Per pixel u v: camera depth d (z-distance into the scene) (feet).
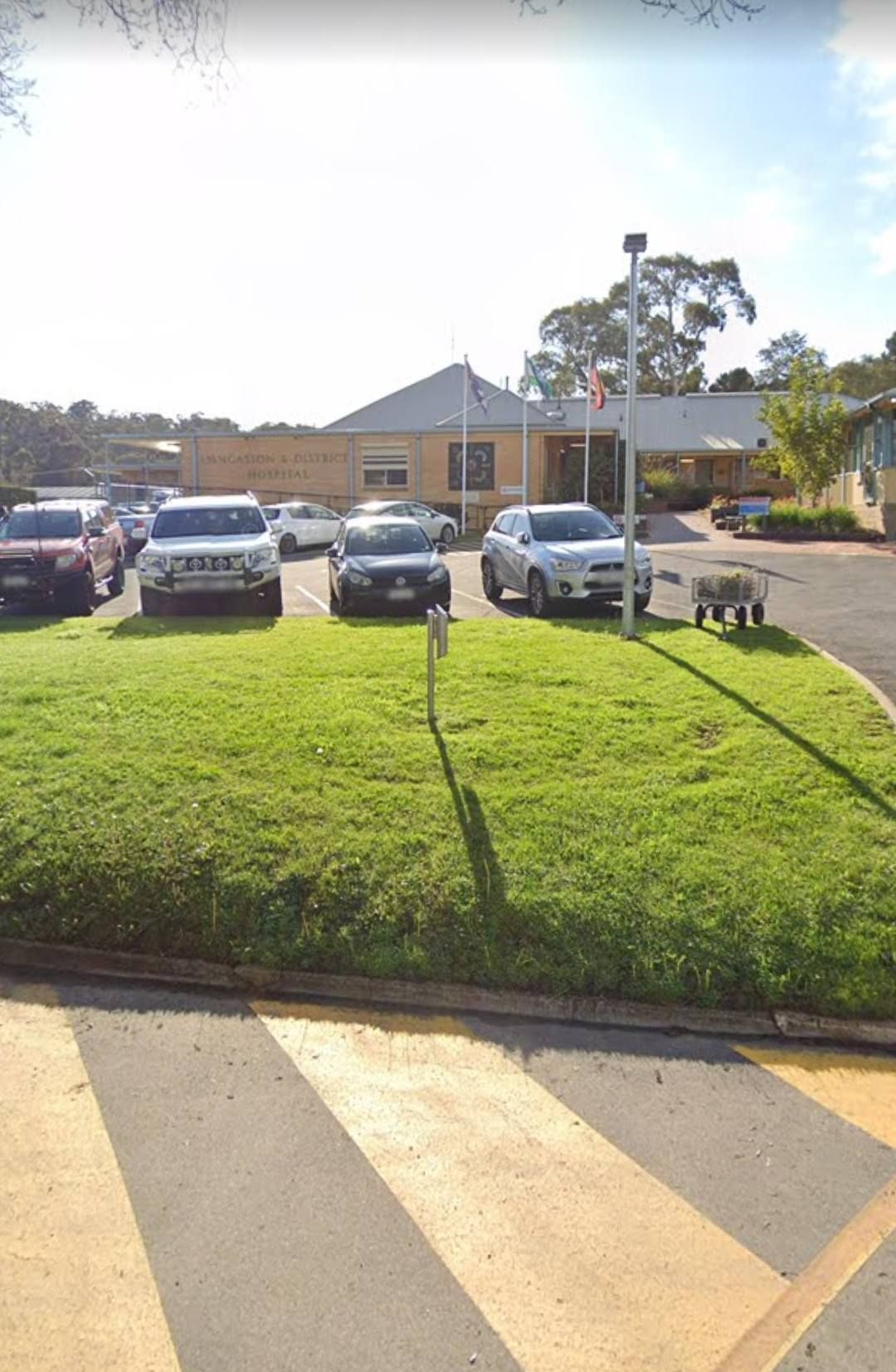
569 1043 11.68
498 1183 9.13
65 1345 7.31
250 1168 9.31
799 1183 9.16
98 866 14.52
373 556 39.42
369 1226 8.55
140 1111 10.22
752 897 13.55
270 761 18.43
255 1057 11.31
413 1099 10.49
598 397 83.76
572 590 37.63
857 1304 7.72
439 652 21.07
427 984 12.86
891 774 17.60
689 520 104.53
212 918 13.75
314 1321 7.55
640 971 12.66
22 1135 9.80
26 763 18.38
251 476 109.70
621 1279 7.97
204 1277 7.96
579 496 107.76
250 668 26.50
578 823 15.74
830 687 23.73
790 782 17.33
